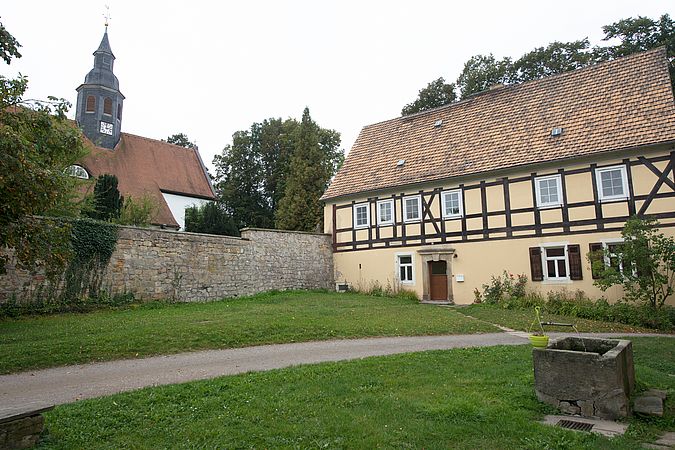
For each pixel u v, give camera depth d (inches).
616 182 682.2
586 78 824.3
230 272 818.2
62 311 606.2
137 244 701.9
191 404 228.1
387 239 933.2
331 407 220.1
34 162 406.3
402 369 302.4
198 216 1122.7
